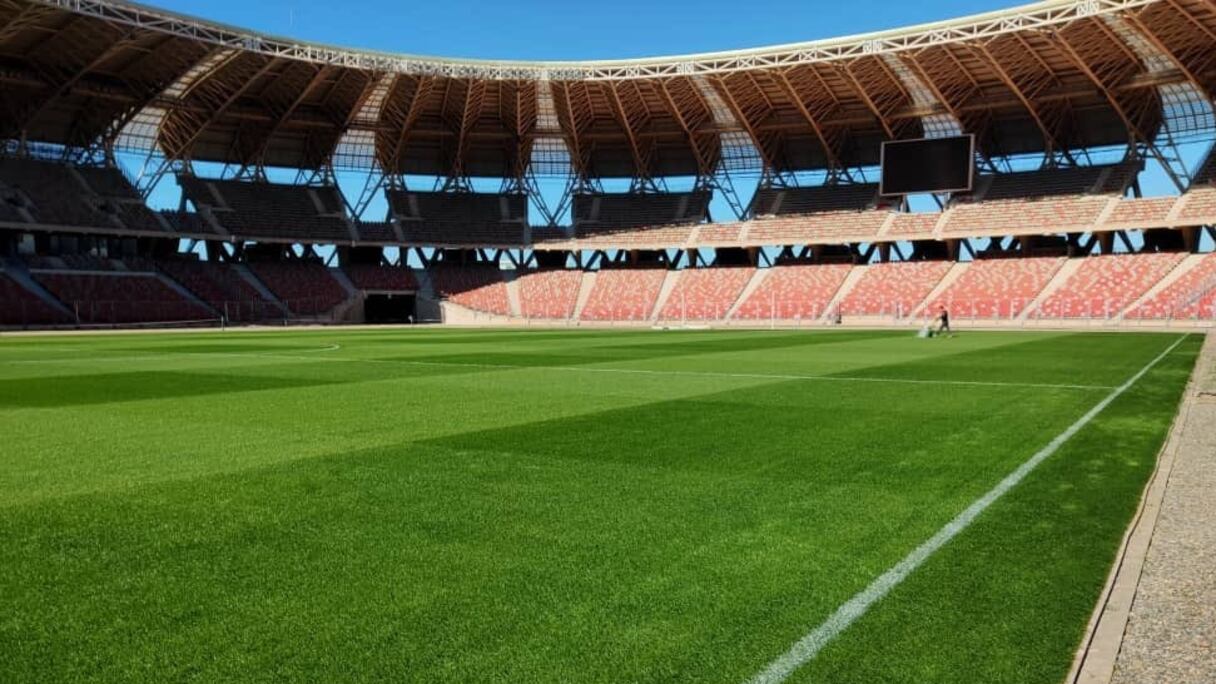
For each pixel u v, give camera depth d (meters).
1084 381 16.52
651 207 77.31
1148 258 55.38
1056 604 4.60
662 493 7.10
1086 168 62.72
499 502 6.80
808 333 44.91
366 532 5.96
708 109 67.56
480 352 27.36
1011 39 51.38
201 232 68.19
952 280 60.97
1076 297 53.66
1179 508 6.62
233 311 65.94
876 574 5.07
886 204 69.00
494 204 79.38
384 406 12.90
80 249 66.44
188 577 5.05
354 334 46.50
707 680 3.74
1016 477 7.69
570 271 77.50
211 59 56.09
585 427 10.66
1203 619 4.41
